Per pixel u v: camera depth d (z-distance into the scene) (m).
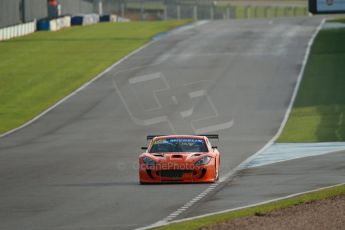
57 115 182.88
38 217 67.94
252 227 57.88
